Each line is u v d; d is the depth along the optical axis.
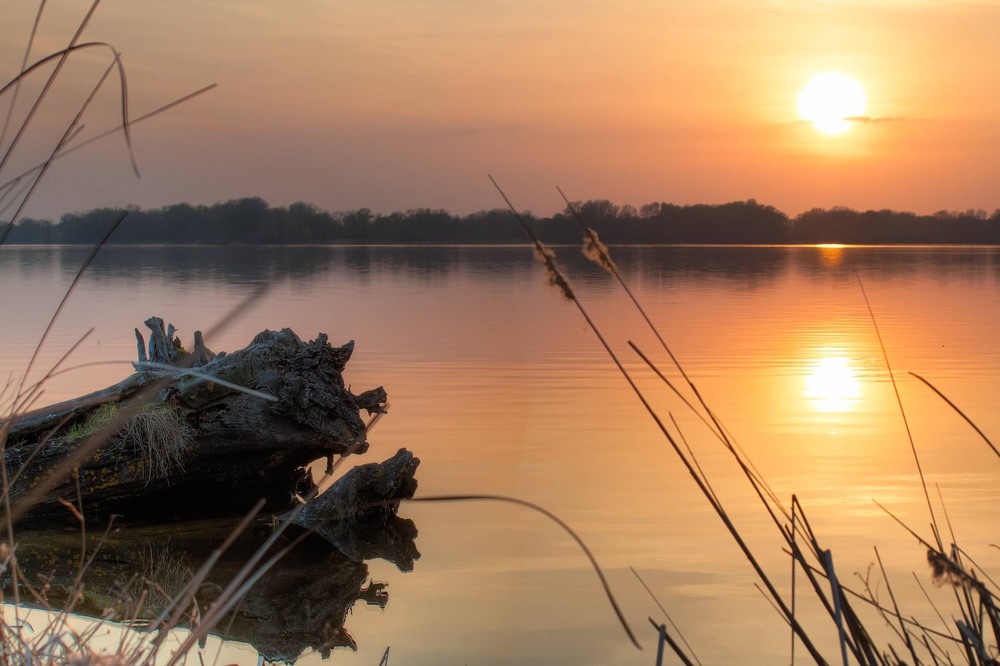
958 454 12.90
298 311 39.56
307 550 9.00
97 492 9.63
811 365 22.88
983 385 19.34
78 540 9.09
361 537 9.41
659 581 7.87
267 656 6.19
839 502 10.38
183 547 8.96
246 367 10.23
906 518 9.70
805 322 35.44
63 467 1.57
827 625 6.83
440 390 18.52
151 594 7.15
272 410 10.16
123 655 2.15
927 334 30.61
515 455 12.50
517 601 7.35
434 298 48.94
